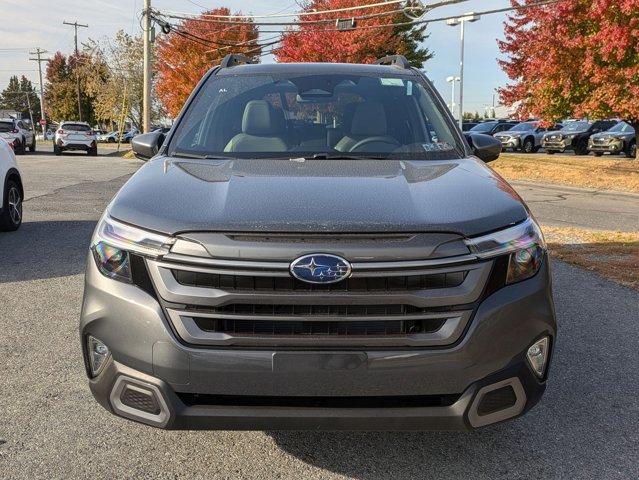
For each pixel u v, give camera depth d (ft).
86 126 104.73
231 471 9.71
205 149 12.19
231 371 8.13
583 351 14.90
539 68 61.93
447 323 8.32
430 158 12.00
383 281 8.18
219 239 8.25
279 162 11.30
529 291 8.78
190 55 138.10
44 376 13.05
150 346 8.30
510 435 10.92
